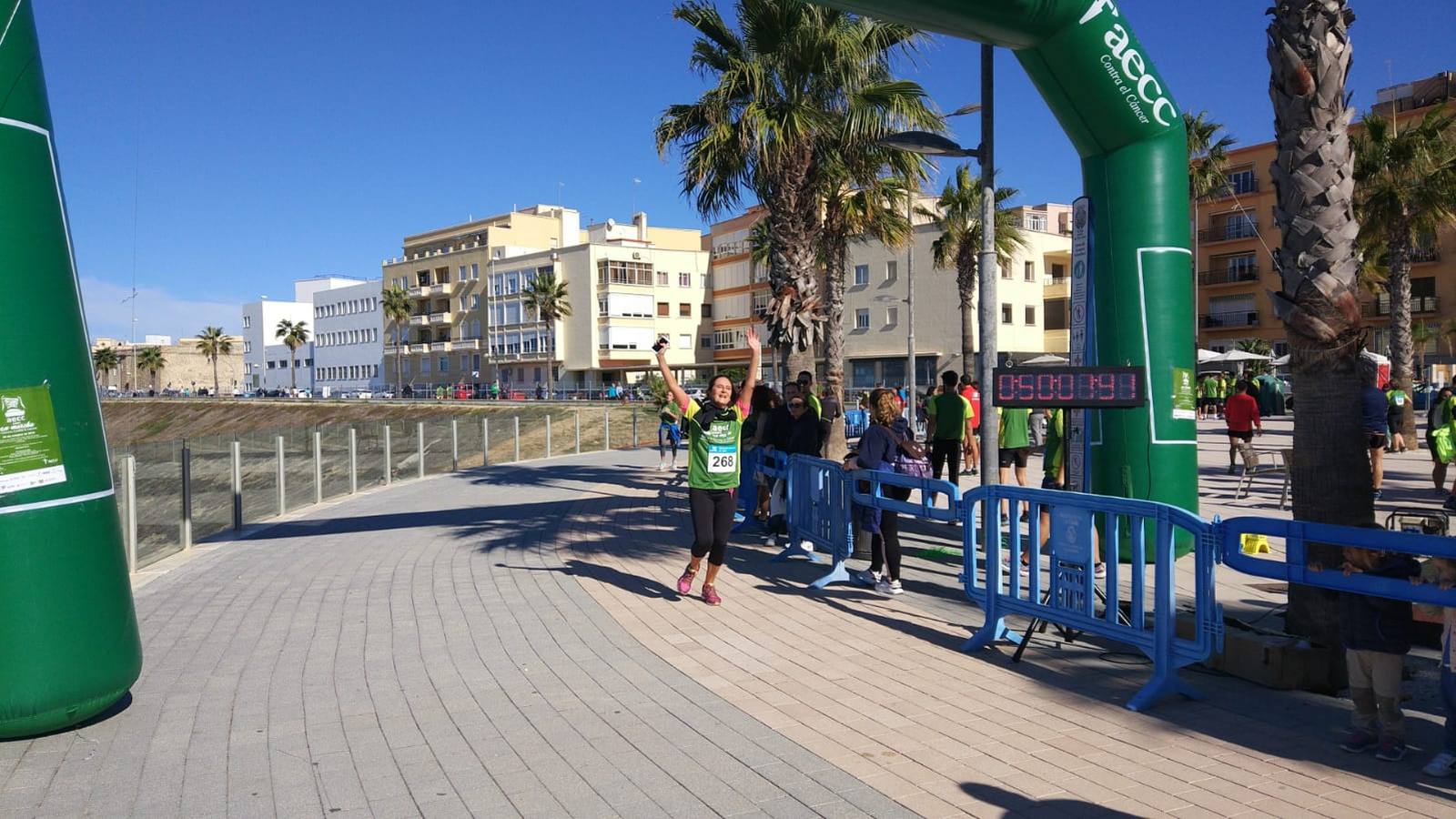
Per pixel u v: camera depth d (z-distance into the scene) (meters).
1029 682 5.65
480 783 4.30
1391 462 18.59
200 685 5.80
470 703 5.43
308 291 122.81
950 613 7.38
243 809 4.05
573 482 19.03
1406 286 24.66
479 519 13.49
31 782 4.35
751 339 7.86
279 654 6.48
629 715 5.18
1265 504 13.17
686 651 6.46
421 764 4.52
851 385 59.09
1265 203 53.19
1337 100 5.70
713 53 15.03
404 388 86.19
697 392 50.22
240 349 136.25
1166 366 8.19
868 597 7.97
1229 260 55.22
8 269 4.79
